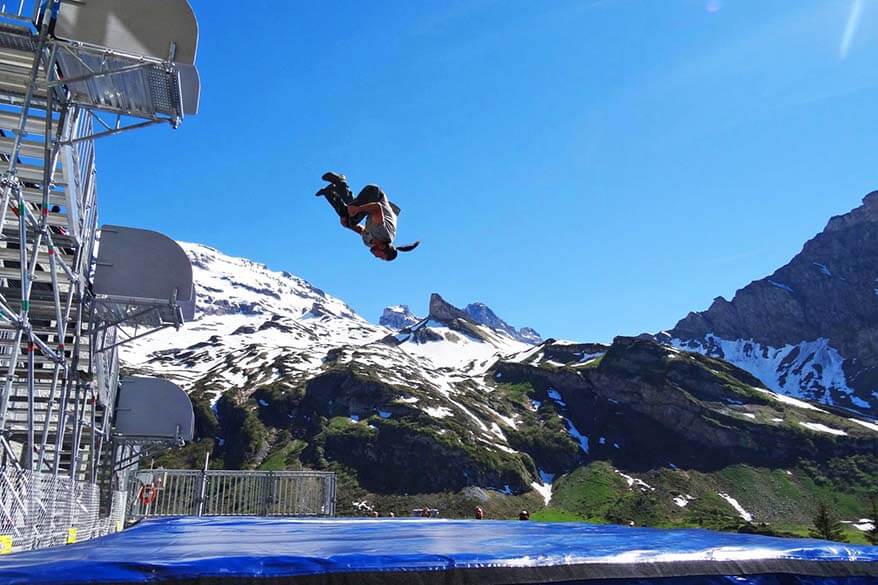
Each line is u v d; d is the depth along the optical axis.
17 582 3.00
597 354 173.75
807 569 4.30
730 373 157.75
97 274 15.16
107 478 22.11
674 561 4.04
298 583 3.34
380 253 5.17
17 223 12.15
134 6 10.28
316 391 132.50
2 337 15.14
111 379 20.27
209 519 10.05
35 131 11.37
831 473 121.00
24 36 9.77
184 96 11.41
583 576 3.80
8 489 9.29
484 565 3.65
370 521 9.15
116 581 3.10
